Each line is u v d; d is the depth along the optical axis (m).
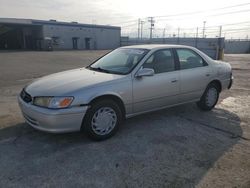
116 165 3.36
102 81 4.09
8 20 40.56
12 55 26.44
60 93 3.73
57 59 21.97
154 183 2.97
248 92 8.00
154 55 4.80
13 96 7.26
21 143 3.99
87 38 51.38
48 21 45.00
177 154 3.69
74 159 3.50
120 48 5.53
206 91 5.73
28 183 2.95
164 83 4.80
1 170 3.21
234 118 5.38
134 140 4.16
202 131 4.60
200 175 3.14
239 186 2.93
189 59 5.40
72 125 3.79
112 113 4.19
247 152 3.78
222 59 25.62
